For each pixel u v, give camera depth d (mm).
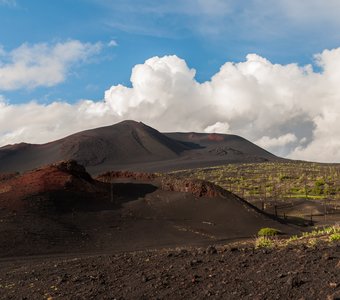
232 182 140625
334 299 6672
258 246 13773
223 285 8617
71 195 59062
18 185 59438
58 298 9820
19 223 44844
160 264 11930
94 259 16859
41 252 35438
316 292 7242
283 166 192500
